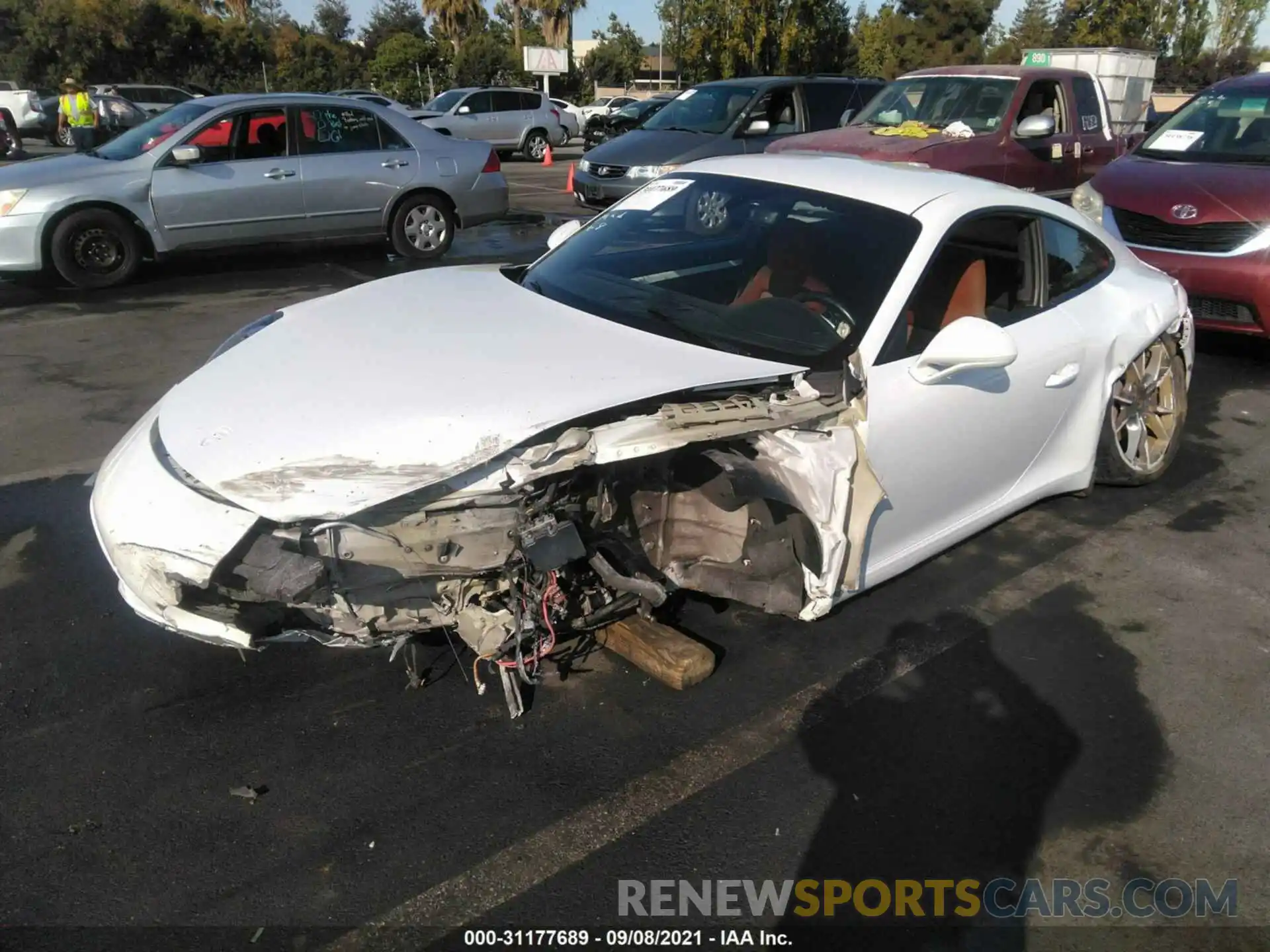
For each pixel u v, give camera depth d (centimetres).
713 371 290
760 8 3078
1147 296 446
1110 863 254
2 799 257
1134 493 478
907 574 393
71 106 1927
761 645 338
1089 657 341
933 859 253
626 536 294
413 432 256
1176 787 281
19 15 3975
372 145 945
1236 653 347
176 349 655
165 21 4050
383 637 273
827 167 399
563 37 4903
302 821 254
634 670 321
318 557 249
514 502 257
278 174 889
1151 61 1420
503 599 274
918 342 334
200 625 264
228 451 261
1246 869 253
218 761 274
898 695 316
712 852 251
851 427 302
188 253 870
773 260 352
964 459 352
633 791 269
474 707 300
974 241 367
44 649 320
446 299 350
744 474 279
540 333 312
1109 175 718
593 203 1139
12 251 790
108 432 506
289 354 307
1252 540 432
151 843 246
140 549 257
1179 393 477
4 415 524
